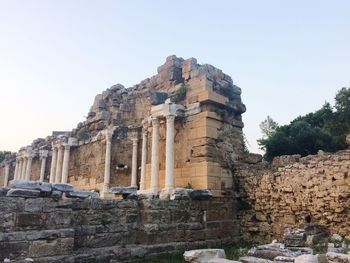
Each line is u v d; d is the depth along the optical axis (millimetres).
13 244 9578
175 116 18453
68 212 11141
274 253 9688
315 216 14945
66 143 28156
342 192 14109
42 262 9945
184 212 15148
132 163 22766
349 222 13719
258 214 17359
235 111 19891
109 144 24219
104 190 23125
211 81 18797
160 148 20016
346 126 28188
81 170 27406
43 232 10227
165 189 16469
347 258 8242
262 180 17438
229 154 18797
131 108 24969
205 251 9523
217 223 16734
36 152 34281
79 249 11344
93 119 26922
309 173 15469
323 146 25047
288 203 16062
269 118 33094
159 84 22469
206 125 17719
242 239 17609
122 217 13016
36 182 10500
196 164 17672
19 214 9938
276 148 25594
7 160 41562
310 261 7711
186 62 20172
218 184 17531
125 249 12344
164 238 13898
